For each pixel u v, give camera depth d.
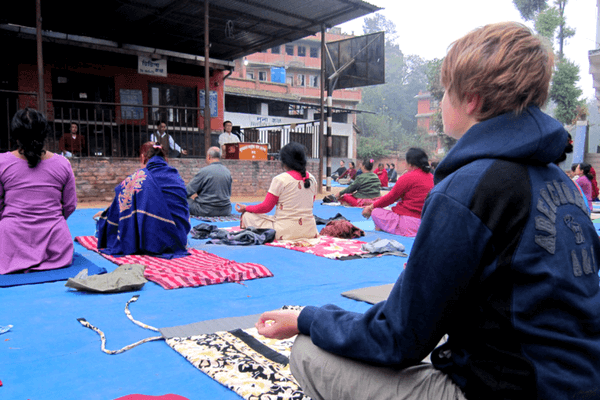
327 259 4.15
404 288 0.92
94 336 2.24
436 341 0.91
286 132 17.45
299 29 11.64
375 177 9.31
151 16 10.98
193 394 1.67
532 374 0.82
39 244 3.55
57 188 3.70
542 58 0.90
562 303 0.84
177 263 3.79
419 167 5.77
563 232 0.87
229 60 14.57
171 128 13.75
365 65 13.49
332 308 1.17
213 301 2.85
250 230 4.98
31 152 3.52
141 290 3.07
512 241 0.85
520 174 0.88
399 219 5.76
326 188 13.67
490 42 0.92
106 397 1.65
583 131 17.50
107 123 12.65
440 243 0.88
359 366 1.07
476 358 0.91
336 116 28.06
